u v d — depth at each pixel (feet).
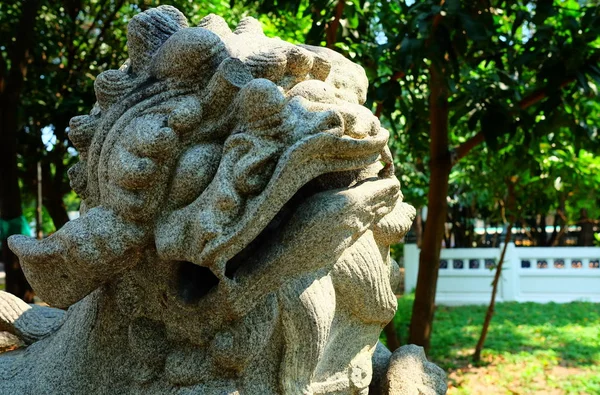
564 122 9.90
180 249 3.58
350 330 4.73
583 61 9.15
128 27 4.19
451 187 23.08
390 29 10.43
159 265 3.95
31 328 5.87
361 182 4.15
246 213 3.43
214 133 3.73
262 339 4.01
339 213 3.68
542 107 9.50
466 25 7.79
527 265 26.32
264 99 3.45
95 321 4.40
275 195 3.42
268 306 4.01
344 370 4.70
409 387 4.96
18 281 13.99
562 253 23.50
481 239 34.47
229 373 4.09
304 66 3.94
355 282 4.50
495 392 12.50
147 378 4.17
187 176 3.62
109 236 3.71
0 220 13.89
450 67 8.94
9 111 13.30
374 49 9.52
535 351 15.58
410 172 17.76
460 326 18.92
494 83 9.78
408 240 32.07
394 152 17.94
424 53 8.12
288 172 3.40
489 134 9.37
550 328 18.24
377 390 5.26
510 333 17.70
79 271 3.81
